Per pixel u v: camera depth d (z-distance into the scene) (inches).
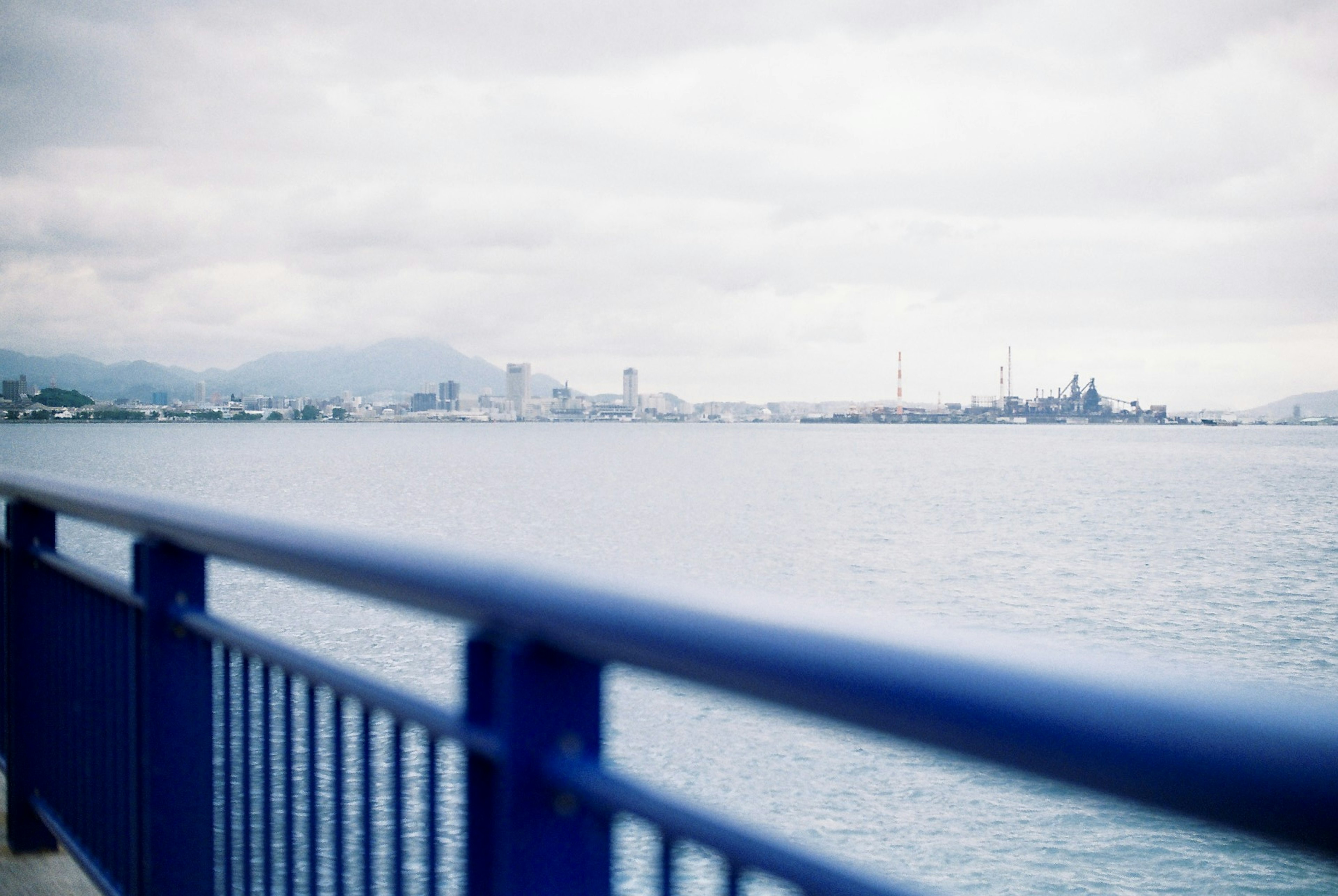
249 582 1576.0
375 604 63.4
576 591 47.1
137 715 101.9
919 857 611.8
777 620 38.0
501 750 52.4
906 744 33.1
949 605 1861.5
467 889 56.7
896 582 2081.7
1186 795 24.5
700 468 6166.3
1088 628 1673.2
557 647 50.5
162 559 95.0
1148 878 588.7
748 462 7017.7
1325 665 1400.1
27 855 143.5
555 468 5920.3
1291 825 22.6
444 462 6363.2
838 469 6240.2
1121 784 25.9
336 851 72.2
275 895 81.3
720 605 40.8
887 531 2920.8
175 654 95.3
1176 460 7667.3
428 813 61.2
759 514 3329.2
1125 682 26.9
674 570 2118.6
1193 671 27.0
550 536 2564.0
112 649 110.4
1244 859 606.9
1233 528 3235.7
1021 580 2153.1
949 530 3011.8
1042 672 28.5
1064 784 28.0
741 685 38.3
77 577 117.4
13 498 140.6
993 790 730.2
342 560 62.9
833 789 711.7
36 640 137.9
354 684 68.1
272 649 79.2
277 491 3624.5
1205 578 2228.1
